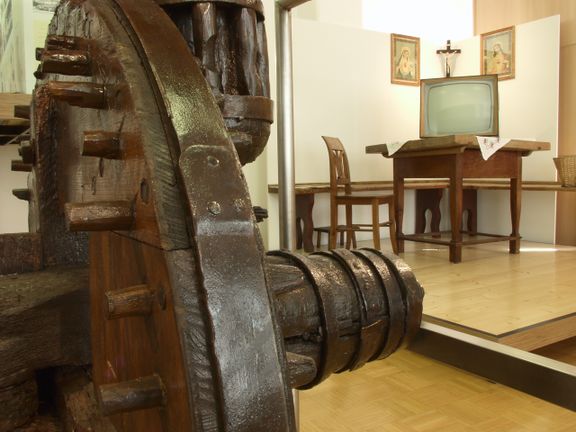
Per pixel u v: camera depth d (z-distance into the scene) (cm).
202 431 39
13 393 79
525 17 597
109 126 54
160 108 47
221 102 73
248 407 40
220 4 76
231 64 78
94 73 58
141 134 45
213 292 41
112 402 44
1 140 274
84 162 69
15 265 84
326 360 67
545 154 565
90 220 47
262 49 81
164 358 44
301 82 545
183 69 50
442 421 203
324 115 562
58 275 82
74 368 89
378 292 72
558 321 263
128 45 51
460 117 515
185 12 77
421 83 527
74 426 72
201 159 44
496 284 351
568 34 556
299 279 68
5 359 75
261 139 81
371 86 592
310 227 497
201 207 43
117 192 53
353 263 73
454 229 436
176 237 42
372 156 599
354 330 70
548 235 568
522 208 590
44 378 96
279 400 41
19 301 76
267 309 43
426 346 71
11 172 321
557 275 381
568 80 560
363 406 217
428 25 645
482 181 607
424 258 461
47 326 78
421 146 442
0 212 319
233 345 41
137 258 51
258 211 80
